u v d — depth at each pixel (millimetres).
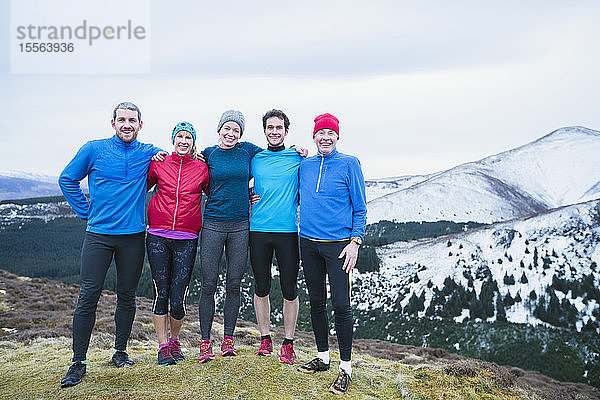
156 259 5137
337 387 4910
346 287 4945
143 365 5480
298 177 5473
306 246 5121
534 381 11141
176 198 5098
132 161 5012
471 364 7207
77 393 4391
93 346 8859
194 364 5305
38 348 9469
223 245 5367
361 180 5039
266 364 5324
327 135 5012
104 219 4863
